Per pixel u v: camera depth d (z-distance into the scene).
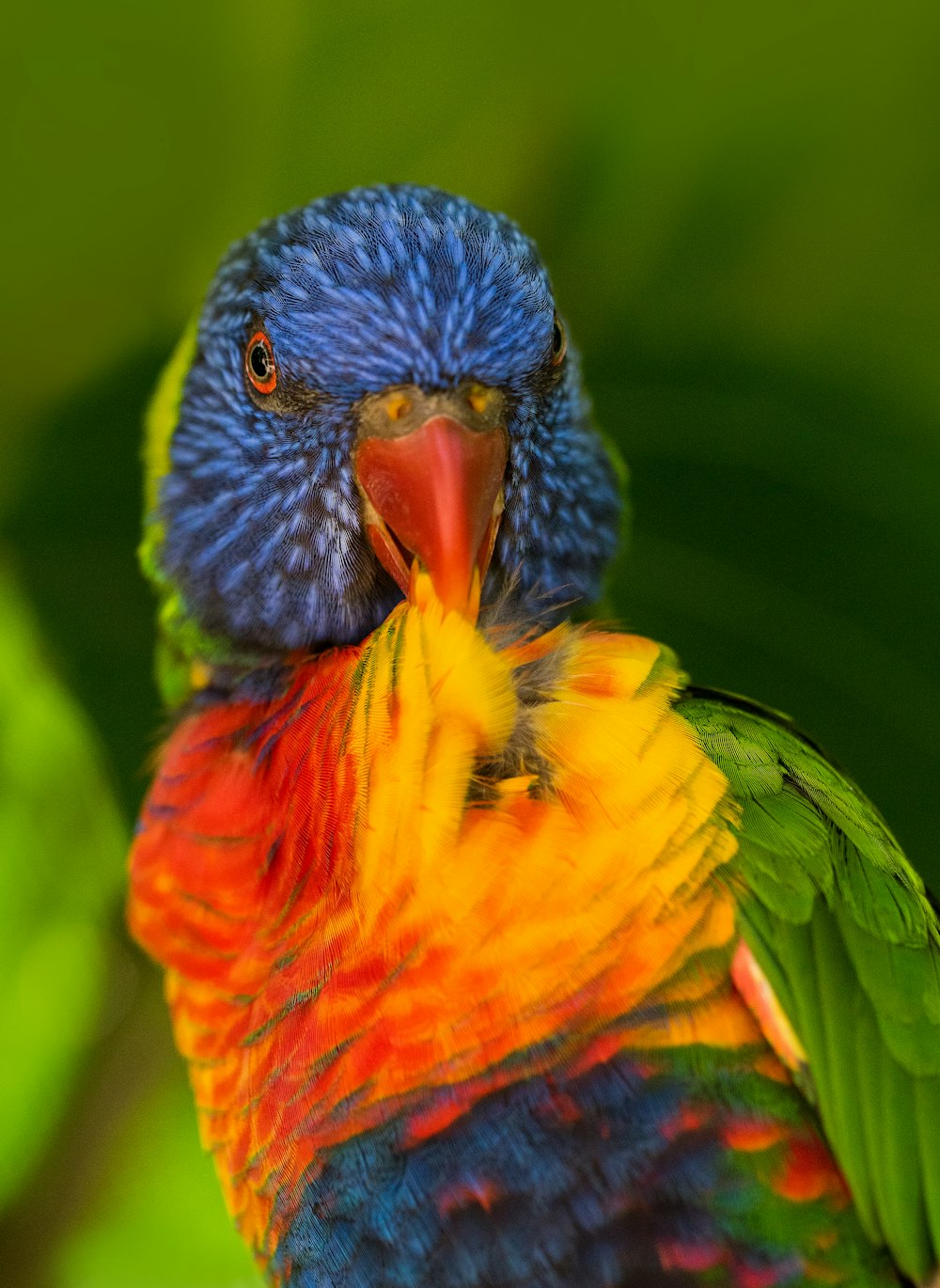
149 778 0.88
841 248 0.86
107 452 0.87
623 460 0.88
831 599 0.88
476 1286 0.82
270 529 0.85
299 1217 0.83
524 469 0.85
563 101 0.86
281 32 0.85
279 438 0.85
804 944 0.82
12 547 0.88
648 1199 0.82
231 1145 0.84
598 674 0.83
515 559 0.85
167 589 0.86
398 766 0.82
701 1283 0.82
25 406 0.87
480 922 0.82
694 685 0.84
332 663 0.85
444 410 0.84
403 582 0.84
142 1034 0.91
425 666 0.83
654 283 0.87
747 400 0.88
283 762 0.84
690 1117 0.82
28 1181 0.91
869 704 0.88
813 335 0.87
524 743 0.82
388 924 0.82
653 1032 0.82
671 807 0.82
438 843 0.82
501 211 0.87
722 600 0.88
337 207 0.85
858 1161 0.82
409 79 0.86
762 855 0.82
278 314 0.85
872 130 0.86
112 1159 0.91
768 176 0.86
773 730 0.83
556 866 0.82
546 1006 0.82
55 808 0.90
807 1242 0.82
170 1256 0.94
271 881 0.84
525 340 0.85
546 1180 0.82
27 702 0.90
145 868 0.85
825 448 0.88
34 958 0.91
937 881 0.88
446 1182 0.82
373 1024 0.82
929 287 0.86
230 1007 0.84
